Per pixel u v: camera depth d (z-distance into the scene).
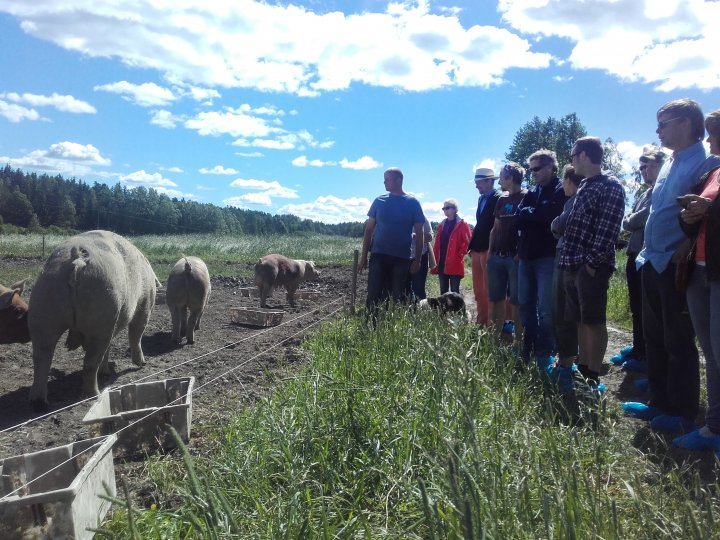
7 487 3.61
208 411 5.24
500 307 7.40
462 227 10.43
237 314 10.68
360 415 4.12
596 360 5.42
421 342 5.29
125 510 3.41
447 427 3.71
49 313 5.60
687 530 2.61
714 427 4.21
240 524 3.11
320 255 27.44
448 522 2.59
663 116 4.73
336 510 3.08
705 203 3.99
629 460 3.81
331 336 7.30
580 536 2.57
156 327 10.01
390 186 8.58
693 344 4.72
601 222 5.32
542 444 3.69
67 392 6.25
